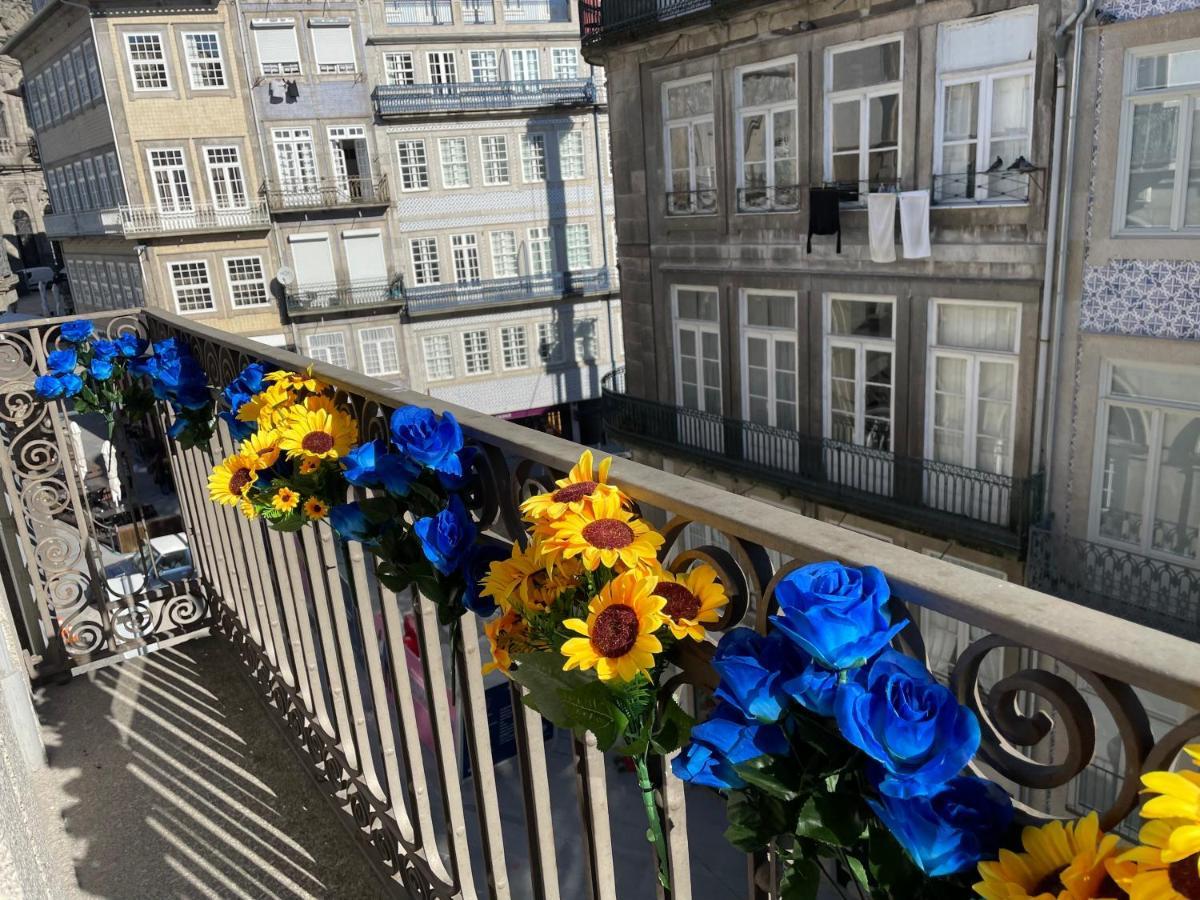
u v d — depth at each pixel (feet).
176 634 12.27
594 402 102.37
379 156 88.84
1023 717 2.48
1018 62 30.81
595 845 4.57
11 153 176.35
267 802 8.95
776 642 2.81
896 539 38.27
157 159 82.69
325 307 88.28
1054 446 31.91
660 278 48.21
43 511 11.40
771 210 40.96
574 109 94.32
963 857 2.39
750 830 3.03
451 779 5.91
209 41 82.12
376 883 7.75
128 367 11.02
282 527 6.18
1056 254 30.48
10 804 3.85
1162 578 29.78
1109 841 2.16
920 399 36.32
